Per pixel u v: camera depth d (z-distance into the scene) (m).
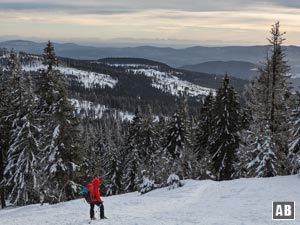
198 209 20.23
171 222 15.88
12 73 38.00
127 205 23.33
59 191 34.75
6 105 39.25
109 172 65.25
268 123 37.00
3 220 20.78
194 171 44.34
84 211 21.61
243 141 43.19
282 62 37.41
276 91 37.34
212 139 44.22
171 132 49.38
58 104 34.62
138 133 59.41
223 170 43.31
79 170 35.78
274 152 34.94
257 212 18.41
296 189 24.89
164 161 41.19
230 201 22.80
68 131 35.09
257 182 28.45
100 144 92.62
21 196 38.16
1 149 41.00
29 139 37.56
